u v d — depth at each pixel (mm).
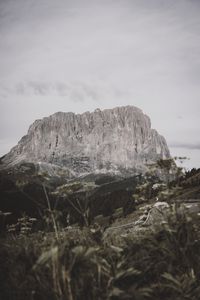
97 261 4363
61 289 4078
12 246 5254
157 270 4883
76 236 5707
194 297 4234
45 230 5789
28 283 4188
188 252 5023
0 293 4195
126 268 4785
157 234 5441
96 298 4016
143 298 4031
